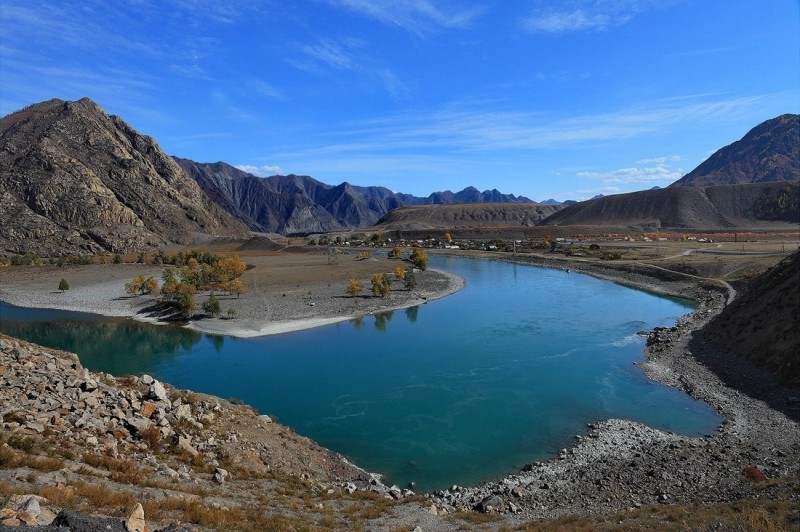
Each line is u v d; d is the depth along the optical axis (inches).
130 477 594.9
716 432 1167.0
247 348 2090.3
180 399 1000.9
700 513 680.4
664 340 1963.6
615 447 1115.9
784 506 641.0
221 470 756.0
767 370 1461.6
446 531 677.9
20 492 430.9
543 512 837.8
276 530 537.0
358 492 867.4
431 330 2352.4
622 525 666.2
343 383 1596.9
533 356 1850.4
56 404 749.3
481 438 1194.0
